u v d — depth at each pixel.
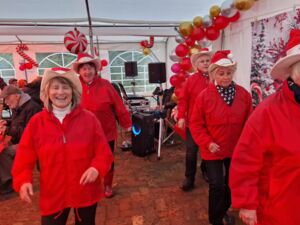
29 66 7.42
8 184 3.14
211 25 3.43
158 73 6.00
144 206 2.72
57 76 1.47
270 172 1.17
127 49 8.34
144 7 4.21
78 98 1.57
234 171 1.20
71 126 1.50
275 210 1.18
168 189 3.08
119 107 2.69
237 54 3.26
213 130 2.00
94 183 1.57
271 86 2.65
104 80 2.64
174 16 4.81
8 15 4.34
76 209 1.55
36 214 2.68
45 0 3.71
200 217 2.48
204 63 2.62
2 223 2.54
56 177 1.47
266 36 2.70
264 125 1.11
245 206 1.17
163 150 4.52
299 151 1.02
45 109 1.52
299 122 1.04
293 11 2.34
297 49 1.02
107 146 1.61
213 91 1.99
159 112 4.34
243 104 2.00
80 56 2.50
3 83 6.16
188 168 2.95
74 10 4.22
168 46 8.09
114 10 4.31
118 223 2.44
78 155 1.49
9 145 3.20
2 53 7.59
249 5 2.78
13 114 3.24
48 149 1.45
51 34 4.85
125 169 3.75
